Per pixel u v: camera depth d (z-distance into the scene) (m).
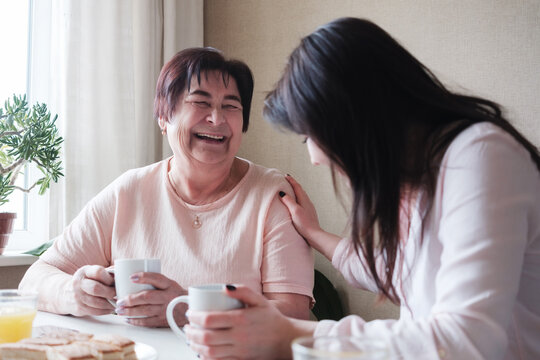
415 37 2.20
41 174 2.28
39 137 1.95
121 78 2.27
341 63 0.84
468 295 0.74
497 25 2.01
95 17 2.21
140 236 1.54
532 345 0.87
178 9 2.62
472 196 0.78
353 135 0.85
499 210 0.76
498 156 0.79
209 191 1.57
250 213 1.49
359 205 0.87
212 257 1.47
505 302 0.74
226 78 1.51
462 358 0.71
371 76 0.85
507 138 0.82
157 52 2.52
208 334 0.79
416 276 0.92
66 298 1.31
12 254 1.98
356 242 0.90
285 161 2.56
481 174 0.78
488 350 0.72
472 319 0.72
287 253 1.43
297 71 0.88
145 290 1.16
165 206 1.56
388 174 0.85
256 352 0.80
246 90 1.58
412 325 0.75
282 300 1.39
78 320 1.28
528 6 1.95
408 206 0.94
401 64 0.87
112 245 1.57
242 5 2.73
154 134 2.50
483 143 0.81
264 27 2.65
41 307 1.40
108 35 2.25
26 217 2.27
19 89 2.28
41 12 2.31
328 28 0.88
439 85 0.92
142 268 1.16
